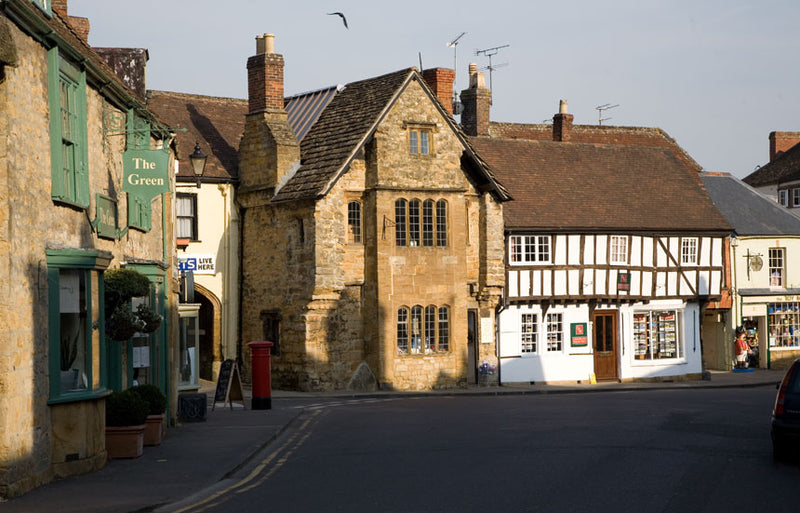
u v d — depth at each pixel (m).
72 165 13.41
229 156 34.84
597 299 37.25
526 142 40.91
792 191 51.69
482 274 34.84
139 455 14.73
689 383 37.28
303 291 31.59
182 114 35.97
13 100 11.16
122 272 14.77
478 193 35.03
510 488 11.83
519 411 22.42
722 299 41.34
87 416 13.15
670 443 15.92
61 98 13.16
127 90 16.30
